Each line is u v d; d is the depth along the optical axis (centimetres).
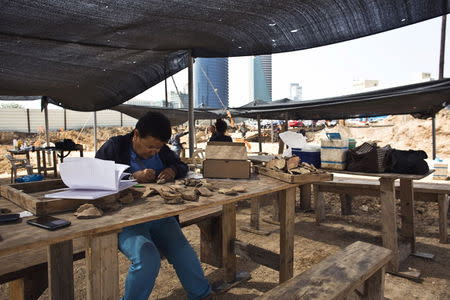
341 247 379
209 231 324
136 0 331
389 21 366
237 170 233
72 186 156
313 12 366
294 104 783
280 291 147
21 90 766
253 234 429
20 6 338
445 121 1432
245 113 902
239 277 297
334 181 440
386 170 319
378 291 185
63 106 1105
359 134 1883
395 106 621
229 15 372
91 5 339
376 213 520
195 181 204
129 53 527
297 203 587
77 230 120
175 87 1315
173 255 213
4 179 984
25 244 106
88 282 138
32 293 190
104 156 220
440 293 274
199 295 220
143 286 177
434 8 331
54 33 419
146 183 210
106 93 784
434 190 382
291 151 345
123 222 131
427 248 371
